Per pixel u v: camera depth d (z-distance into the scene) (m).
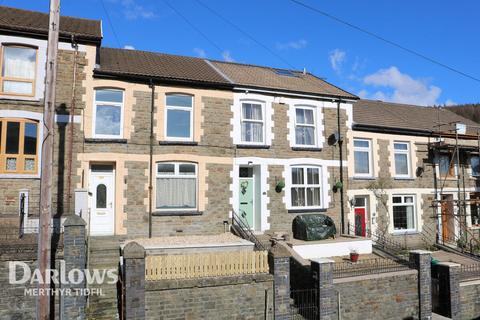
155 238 14.62
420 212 21.25
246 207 17.14
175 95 16.02
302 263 12.89
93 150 14.43
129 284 9.71
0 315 9.56
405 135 21.39
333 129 18.80
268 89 17.30
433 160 22.14
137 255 9.84
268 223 16.86
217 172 16.12
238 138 16.70
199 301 10.46
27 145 13.77
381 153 20.58
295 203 17.70
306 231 16.50
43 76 14.03
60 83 14.18
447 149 22.17
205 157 15.97
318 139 18.39
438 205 21.83
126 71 15.29
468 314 14.12
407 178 21.11
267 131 17.28
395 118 22.61
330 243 16.23
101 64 15.70
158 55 19.73
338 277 12.55
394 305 13.09
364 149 20.34
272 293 11.19
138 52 19.47
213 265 10.81
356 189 19.48
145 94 15.41
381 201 20.11
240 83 16.83
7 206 13.30
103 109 14.99
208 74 17.44
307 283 12.36
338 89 20.62
